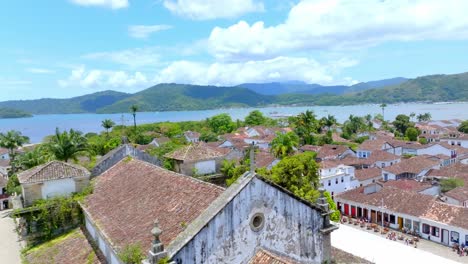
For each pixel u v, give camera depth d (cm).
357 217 6238
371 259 3991
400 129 16112
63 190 3088
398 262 3931
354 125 16412
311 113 13338
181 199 2016
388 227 5709
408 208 5500
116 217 2234
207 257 1603
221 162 3806
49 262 2538
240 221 1698
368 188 6397
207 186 1989
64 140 5516
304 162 4775
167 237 1703
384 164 9162
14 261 4119
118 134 13850
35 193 3014
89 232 2728
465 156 10000
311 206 1936
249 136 14262
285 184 4475
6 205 7262
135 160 3094
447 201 6044
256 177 1752
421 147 10700
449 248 4797
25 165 6719
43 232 2945
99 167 3284
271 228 1798
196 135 14775
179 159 3584
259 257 1716
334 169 7288
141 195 2358
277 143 8081
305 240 1916
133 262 1634
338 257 3284
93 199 2758
